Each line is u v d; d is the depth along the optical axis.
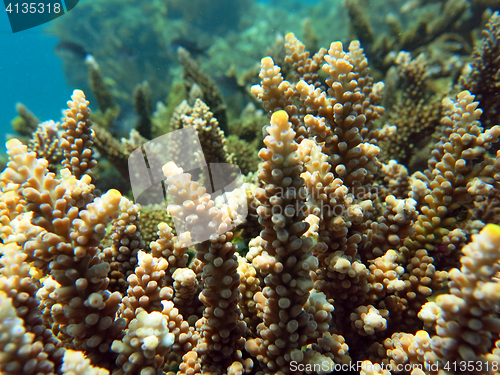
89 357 0.11
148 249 0.22
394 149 0.33
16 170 0.11
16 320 0.09
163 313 0.12
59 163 0.28
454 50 0.54
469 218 0.18
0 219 0.14
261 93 0.17
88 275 0.11
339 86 0.15
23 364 0.09
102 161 0.47
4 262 0.11
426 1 0.74
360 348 0.15
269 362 0.12
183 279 0.13
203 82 0.47
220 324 0.12
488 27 0.27
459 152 0.16
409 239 0.16
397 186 0.21
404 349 0.12
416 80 0.38
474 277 0.09
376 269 0.14
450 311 0.10
